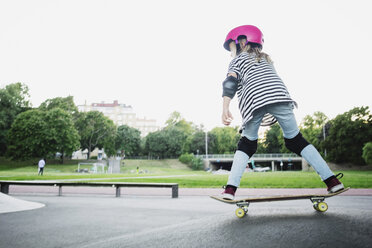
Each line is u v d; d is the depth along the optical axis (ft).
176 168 224.94
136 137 275.80
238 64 8.39
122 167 211.00
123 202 21.26
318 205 6.89
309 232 5.00
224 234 5.46
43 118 168.45
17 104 189.78
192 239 5.41
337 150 171.73
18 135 162.71
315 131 211.41
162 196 30.94
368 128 165.17
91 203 19.84
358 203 19.80
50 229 9.46
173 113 327.67
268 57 8.32
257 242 4.82
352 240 4.48
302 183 41.98
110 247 5.67
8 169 152.97
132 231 9.10
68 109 207.41
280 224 5.66
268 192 33.73
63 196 29.78
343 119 173.27
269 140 267.39
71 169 164.96
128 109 419.95
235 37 8.66
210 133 265.95
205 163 228.22
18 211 14.33
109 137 219.00
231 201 7.40
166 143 259.19
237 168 7.68
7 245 7.32
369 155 138.72
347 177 52.60
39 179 59.47
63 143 169.89
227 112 8.07
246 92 7.91
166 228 6.65
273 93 7.45
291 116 7.55
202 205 18.95
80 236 8.36
